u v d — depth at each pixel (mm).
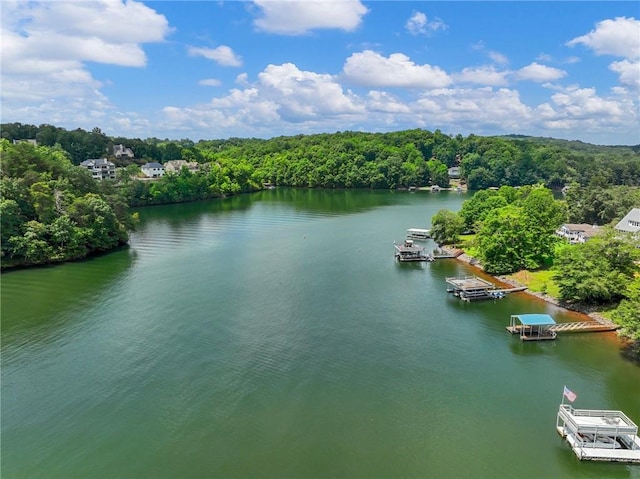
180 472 40625
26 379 55250
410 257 110562
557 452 43469
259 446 44000
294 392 52719
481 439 45188
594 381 55562
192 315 74812
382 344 65000
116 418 47969
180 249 120812
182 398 51469
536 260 99000
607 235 79250
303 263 107625
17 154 125750
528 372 57562
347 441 44781
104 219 118688
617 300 75938
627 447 43375
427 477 40188
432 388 53750
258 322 72188
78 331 68500
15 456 42531
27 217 110188
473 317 75188
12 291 86500
